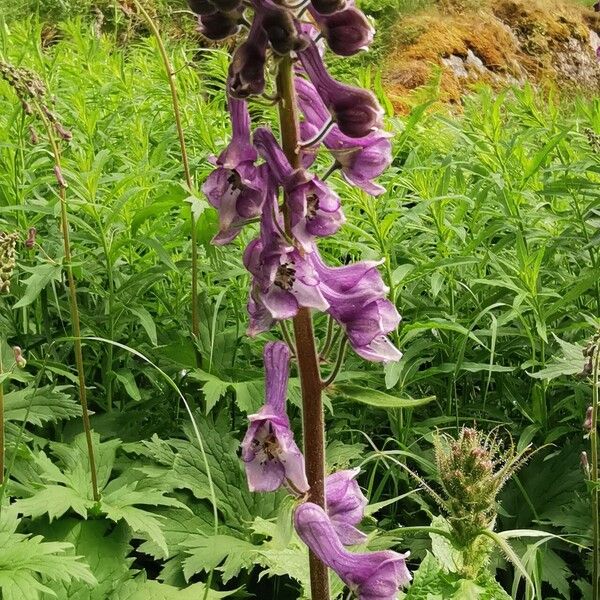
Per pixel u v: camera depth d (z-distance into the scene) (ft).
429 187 1.07
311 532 0.51
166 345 0.94
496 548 0.84
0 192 1.08
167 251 1.02
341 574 0.51
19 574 0.62
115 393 1.00
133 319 0.95
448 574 0.61
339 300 0.52
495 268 1.03
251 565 0.73
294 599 0.81
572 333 1.01
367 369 0.98
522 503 0.90
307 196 0.49
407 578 0.52
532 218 1.11
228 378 0.94
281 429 0.51
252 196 0.49
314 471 0.53
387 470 0.88
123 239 0.93
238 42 0.51
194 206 0.86
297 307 0.49
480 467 0.60
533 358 0.93
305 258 0.50
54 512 0.72
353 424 0.97
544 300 0.99
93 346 0.96
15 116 1.08
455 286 1.07
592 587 0.76
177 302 1.03
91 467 0.77
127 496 0.77
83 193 0.96
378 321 0.51
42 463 0.77
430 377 0.98
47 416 0.80
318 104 0.53
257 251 0.50
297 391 0.89
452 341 0.98
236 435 0.94
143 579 0.72
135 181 1.09
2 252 0.67
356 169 0.51
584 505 0.86
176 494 0.84
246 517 0.83
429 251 1.13
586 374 0.72
